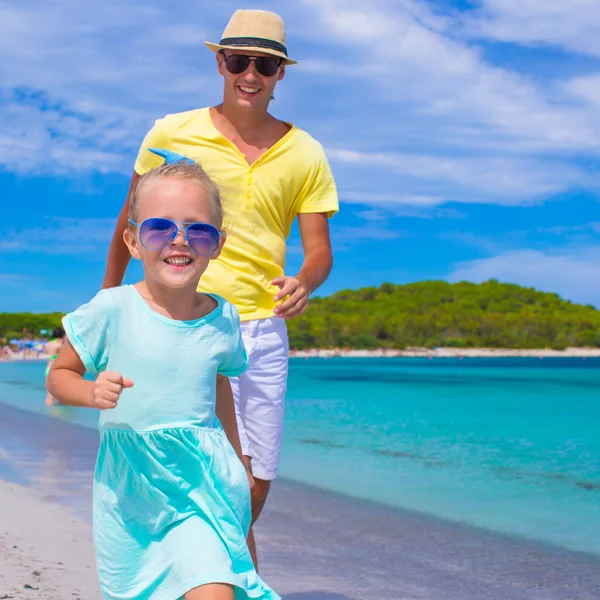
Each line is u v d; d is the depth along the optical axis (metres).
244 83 3.45
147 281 2.68
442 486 7.50
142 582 2.48
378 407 17.27
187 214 2.64
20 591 3.71
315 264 3.58
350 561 4.79
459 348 172.12
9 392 21.62
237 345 2.80
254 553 3.65
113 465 2.59
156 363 2.57
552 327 176.75
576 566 4.69
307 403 18.91
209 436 2.60
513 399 20.33
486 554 4.99
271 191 3.51
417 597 4.07
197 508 2.51
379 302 199.12
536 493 7.12
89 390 2.42
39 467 8.11
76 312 2.60
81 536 4.99
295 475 8.05
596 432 12.09
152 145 3.58
